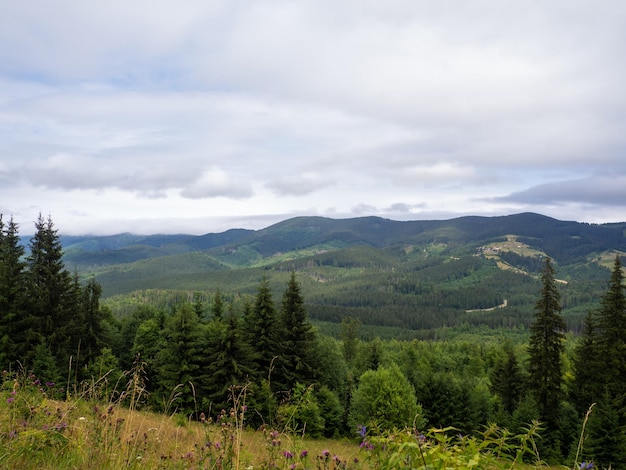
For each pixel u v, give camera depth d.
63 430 3.89
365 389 31.39
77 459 3.62
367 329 178.25
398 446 2.64
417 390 38.34
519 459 2.53
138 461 3.73
